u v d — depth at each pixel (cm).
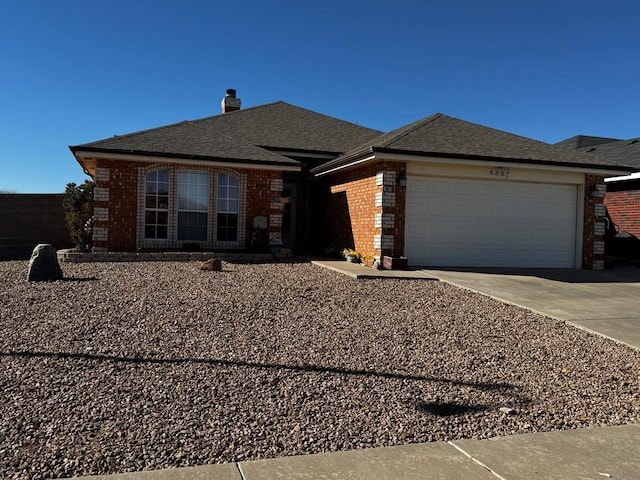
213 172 1490
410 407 464
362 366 563
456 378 543
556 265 1456
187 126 1702
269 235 1538
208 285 965
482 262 1396
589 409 480
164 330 657
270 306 809
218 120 1994
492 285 1098
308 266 1330
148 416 422
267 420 425
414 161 1315
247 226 1523
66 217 1556
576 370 588
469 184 1380
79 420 410
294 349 607
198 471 344
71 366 522
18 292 852
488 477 349
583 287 1127
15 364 522
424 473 351
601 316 848
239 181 1517
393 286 1048
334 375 532
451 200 1369
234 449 377
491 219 1400
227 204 1510
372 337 674
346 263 1379
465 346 658
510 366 591
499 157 1327
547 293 1035
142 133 1552
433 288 1048
